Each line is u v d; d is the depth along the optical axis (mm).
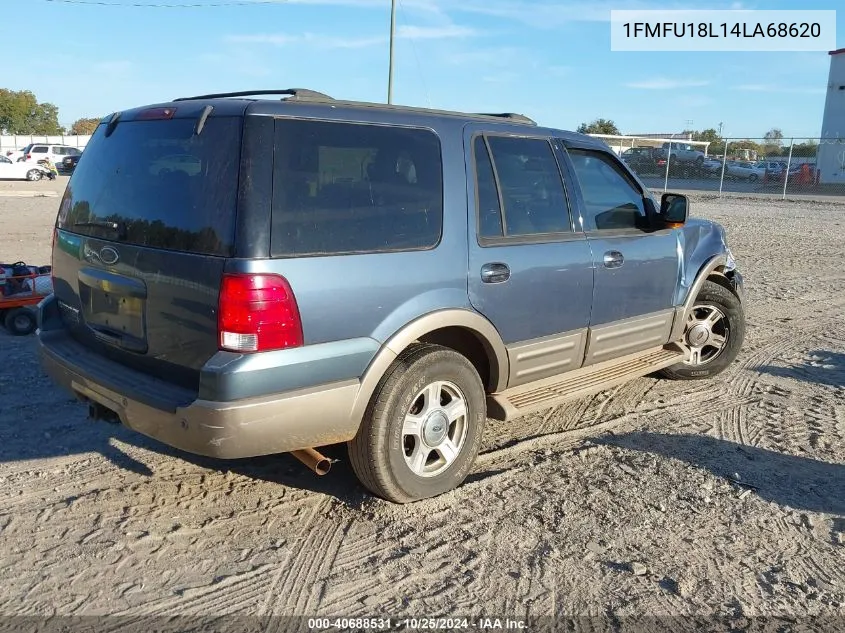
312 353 3361
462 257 3949
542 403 4461
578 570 3434
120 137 3902
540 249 4379
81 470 4293
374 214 3619
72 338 4250
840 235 17531
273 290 3219
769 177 35406
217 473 4320
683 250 5602
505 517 3891
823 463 4664
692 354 6184
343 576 3352
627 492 4195
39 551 3477
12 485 4086
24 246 12297
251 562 3445
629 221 5180
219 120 3381
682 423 5285
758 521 3906
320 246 3404
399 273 3658
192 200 3373
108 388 3631
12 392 5453
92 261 3881
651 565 3480
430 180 3883
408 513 3908
